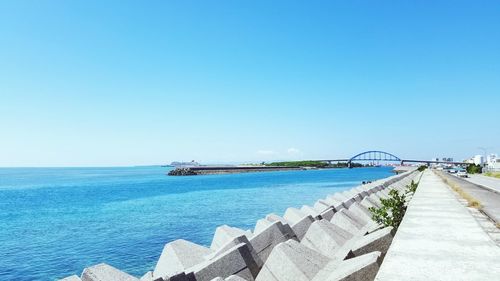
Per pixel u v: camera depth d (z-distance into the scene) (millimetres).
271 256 7941
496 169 111125
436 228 9039
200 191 64250
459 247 7000
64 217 35188
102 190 73250
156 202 46750
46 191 74062
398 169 173000
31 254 20047
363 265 6457
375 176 129625
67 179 137000
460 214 11617
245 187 73500
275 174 157750
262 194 56125
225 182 94688
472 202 18078
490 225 12570
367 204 19531
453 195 19484
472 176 72938
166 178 129500
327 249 10789
